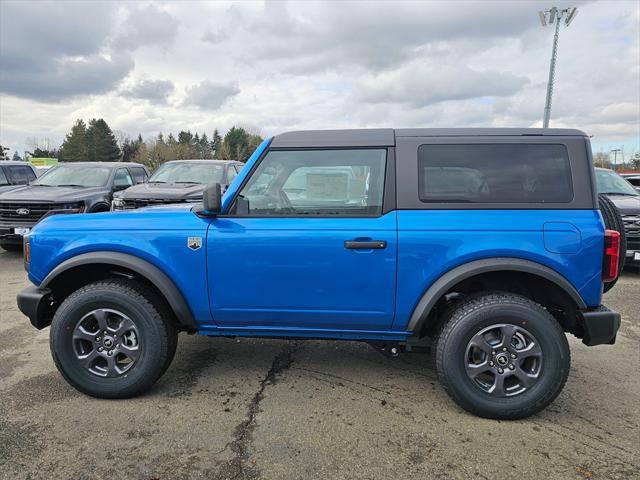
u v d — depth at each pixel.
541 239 2.95
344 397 3.39
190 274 3.21
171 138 88.94
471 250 2.97
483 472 2.56
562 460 2.67
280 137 3.29
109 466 2.59
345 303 3.14
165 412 3.16
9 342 4.44
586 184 3.01
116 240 3.25
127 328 3.27
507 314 2.97
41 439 2.83
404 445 2.80
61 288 3.53
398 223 3.05
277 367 3.90
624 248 3.22
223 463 2.62
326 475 2.53
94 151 80.25
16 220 8.36
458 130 3.20
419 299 3.07
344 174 3.19
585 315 2.98
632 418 3.14
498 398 3.04
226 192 3.30
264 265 3.15
